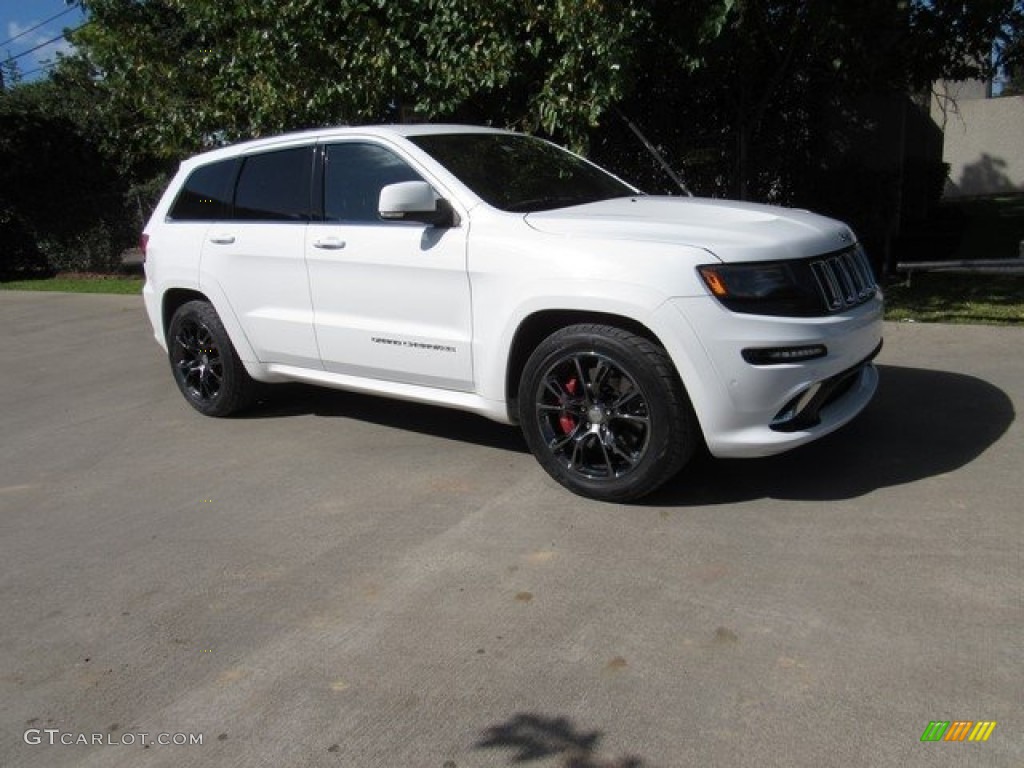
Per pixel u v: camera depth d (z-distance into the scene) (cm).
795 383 392
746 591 346
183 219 627
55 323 1160
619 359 409
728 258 389
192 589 387
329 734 285
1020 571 344
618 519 418
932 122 1677
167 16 969
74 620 370
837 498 419
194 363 649
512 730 279
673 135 996
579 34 681
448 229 466
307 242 529
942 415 515
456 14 718
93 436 632
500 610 348
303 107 813
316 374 561
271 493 490
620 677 301
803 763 255
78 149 1750
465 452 526
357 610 358
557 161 553
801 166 1063
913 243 1236
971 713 269
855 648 304
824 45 905
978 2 804
